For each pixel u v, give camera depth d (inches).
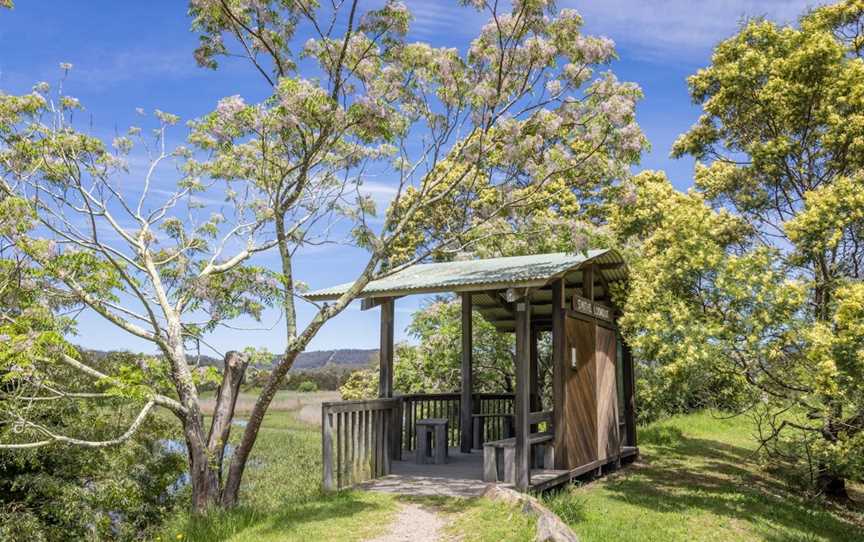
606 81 438.6
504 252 702.5
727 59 635.5
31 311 410.3
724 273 424.8
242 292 485.4
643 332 435.8
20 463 450.6
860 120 525.0
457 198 577.9
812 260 491.2
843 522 412.5
